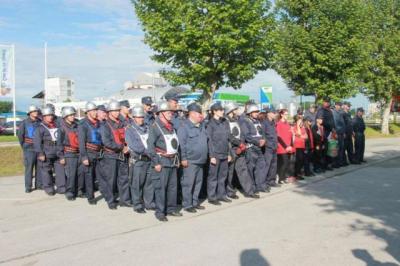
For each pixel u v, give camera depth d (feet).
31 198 36.68
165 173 28.30
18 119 153.48
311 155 46.16
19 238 24.61
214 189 32.71
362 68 77.00
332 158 50.39
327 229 25.20
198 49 62.95
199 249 21.77
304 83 74.84
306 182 41.75
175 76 67.36
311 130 45.98
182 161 29.55
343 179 43.42
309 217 28.07
